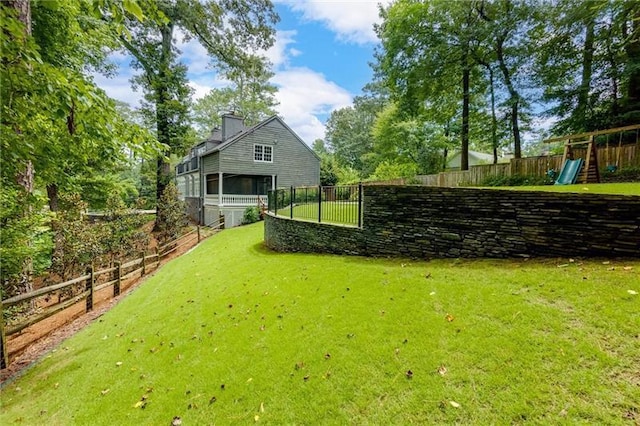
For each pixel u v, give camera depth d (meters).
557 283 3.21
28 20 4.62
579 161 9.37
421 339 2.80
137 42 13.62
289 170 20.33
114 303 6.63
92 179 12.55
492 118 15.83
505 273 3.73
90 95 3.16
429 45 15.43
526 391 2.04
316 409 2.29
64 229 7.62
